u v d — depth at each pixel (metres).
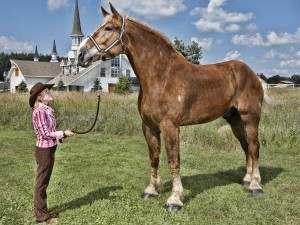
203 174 6.98
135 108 15.16
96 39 4.86
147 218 4.65
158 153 5.40
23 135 11.84
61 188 6.00
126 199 5.40
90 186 6.14
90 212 4.84
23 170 7.24
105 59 4.97
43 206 4.48
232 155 8.76
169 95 4.88
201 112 5.25
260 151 8.93
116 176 6.82
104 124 12.90
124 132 12.36
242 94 5.71
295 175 6.78
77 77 43.16
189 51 29.94
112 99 17.84
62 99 16.61
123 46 4.95
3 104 15.16
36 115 4.29
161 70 4.93
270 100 6.30
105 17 4.97
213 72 5.43
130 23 4.97
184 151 9.26
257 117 5.82
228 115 6.19
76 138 11.52
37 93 4.32
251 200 5.37
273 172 7.00
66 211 4.89
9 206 5.04
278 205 5.17
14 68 54.88
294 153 8.79
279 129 9.95
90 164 7.86
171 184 6.20
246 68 5.84
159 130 5.30
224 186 6.09
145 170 7.36
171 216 4.72
